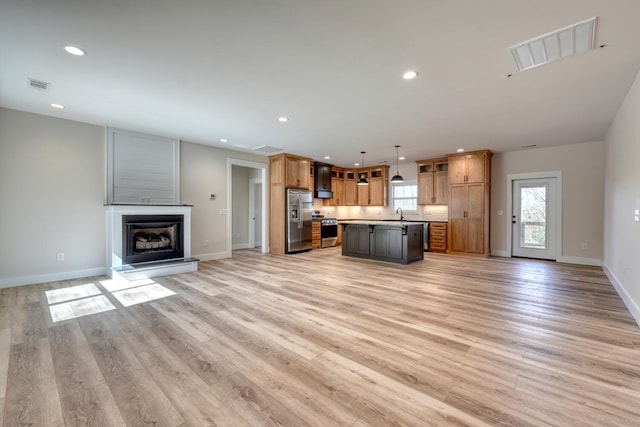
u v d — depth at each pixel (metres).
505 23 2.17
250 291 3.93
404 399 1.71
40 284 4.25
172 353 2.26
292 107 3.94
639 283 2.89
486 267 5.52
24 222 4.19
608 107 3.91
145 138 5.34
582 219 5.99
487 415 1.58
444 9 2.02
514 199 6.89
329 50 2.55
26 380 1.90
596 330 2.65
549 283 4.32
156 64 2.81
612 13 2.04
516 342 2.42
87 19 2.13
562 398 1.71
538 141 5.86
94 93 3.49
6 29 2.24
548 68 2.85
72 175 4.58
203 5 1.98
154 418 1.57
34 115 4.24
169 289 4.04
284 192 7.18
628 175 3.48
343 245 6.84
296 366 2.07
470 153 6.91
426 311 3.15
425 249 7.63
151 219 5.07
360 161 8.32
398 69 2.89
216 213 6.49
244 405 1.67
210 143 6.13
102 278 4.62
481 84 3.21
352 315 3.04
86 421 1.54
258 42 2.44
